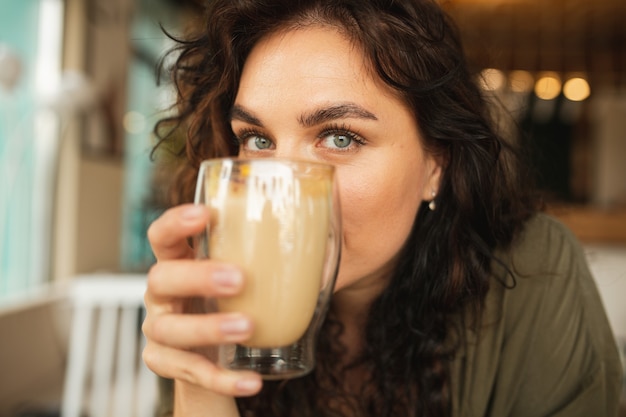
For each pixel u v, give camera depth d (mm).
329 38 777
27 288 3369
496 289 970
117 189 4375
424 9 936
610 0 4574
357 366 1002
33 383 2879
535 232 1011
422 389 946
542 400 936
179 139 1139
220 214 532
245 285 527
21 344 2818
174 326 512
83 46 3709
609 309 2727
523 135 1193
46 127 3488
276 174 526
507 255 980
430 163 944
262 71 779
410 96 826
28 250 3393
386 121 792
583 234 4102
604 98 6559
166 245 558
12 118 3197
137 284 2932
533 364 942
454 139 920
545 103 6262
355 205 783
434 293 958
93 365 3105
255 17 802
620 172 6676
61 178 3660
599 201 6691
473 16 4883
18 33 3205
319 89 754
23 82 3240
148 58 4844
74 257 3699
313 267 547
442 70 907
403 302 971
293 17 793
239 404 943
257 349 552
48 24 3504
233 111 808
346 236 792
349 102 759
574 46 5414
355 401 987
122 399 2617
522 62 5406
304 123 763
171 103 1214
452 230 962
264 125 780
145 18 4754
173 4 5227
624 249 3307
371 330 981
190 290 506
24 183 3340
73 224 3693
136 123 4719
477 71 1145
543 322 941
